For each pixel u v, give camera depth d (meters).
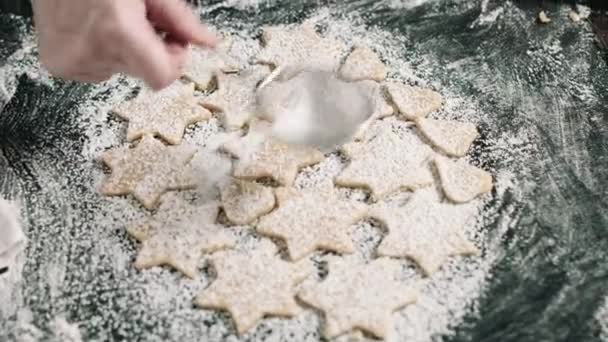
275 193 0.62
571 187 0.63
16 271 0.59
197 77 0.70
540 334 0.56
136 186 0.63
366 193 0.63
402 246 0.59
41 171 0.65
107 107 0.69
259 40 0.74
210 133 0.67
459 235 0.60
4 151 0.66
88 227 0.61
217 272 0.58
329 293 0.57
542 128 0.67
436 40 0.74
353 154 0.65
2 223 0.60
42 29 0.58
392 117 0.67
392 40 0.74
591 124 0.67
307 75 0.70
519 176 0.64
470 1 0.77
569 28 0.74
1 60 0.73
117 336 0.56
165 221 0.61
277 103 0.68
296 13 0.76
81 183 0.64
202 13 0.77
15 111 0.69
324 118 0.67
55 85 0.71
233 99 0.68
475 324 0.56
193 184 0.63
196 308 0.57
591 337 0.55
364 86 0.69
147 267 0.59
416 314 0.56
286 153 0.65
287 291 0.57
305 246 0.59
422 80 0.71
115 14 0.54
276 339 0.55
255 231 0.60
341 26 0.75
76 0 0.55
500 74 0.71
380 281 0.57
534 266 0.59
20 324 0.56
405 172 0.63
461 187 0.62
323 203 0.62
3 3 0.77
